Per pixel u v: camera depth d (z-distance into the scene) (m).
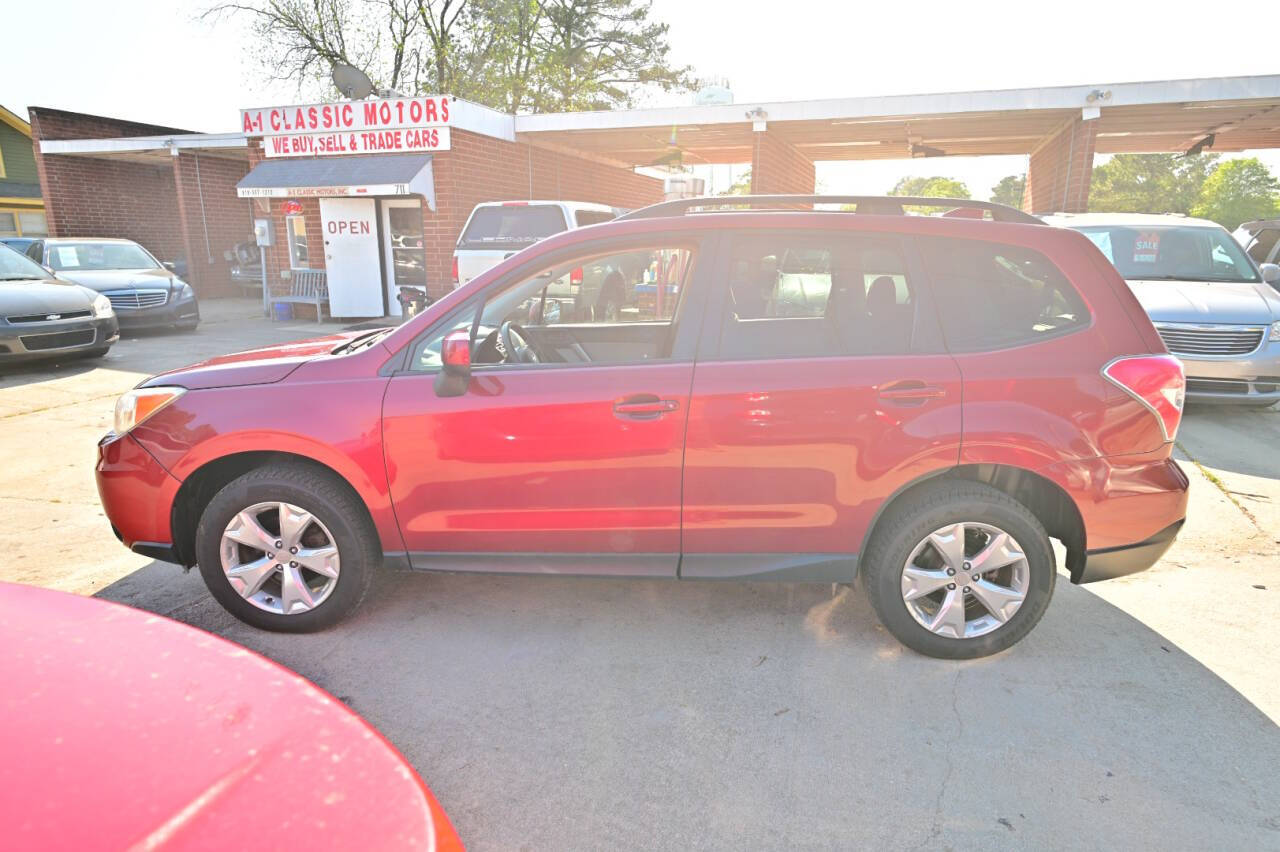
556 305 4.38
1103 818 2.29
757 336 3.07
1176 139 15.20
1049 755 2.58
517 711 2.83
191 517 3.40
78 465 5.77
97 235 18.92
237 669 1.52
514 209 10.99
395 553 3.22
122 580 3.89
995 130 14.06
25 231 22.09
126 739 1.27
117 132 19.55
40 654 1.49
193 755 1.26
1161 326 6.79
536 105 24.58
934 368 2.95
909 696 2.92
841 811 2.33
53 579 3.89
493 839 2.21
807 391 2.95
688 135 15.02
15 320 8.73
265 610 3.31
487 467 3.07
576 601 3.69
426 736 2.68
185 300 12.58
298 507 3.19
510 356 3.58
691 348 3.07
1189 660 3.18
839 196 3.17
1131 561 3.04
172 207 20.59
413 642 3.30
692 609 3.62
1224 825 2.27
